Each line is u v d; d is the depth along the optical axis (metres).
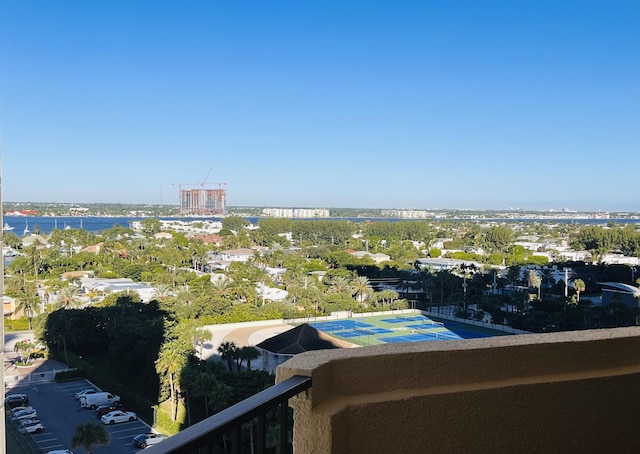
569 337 2.21
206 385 18.05
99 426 16.95
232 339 34.59
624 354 2.26
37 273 58.34
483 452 1.93
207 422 1.25
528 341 2.10
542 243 116.81
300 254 88.19
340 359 1.77
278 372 1.75
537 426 2.03
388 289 58.50
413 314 48.47
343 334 38.00
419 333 38.88
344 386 1.78
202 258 76.88
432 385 1.89
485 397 1.93
